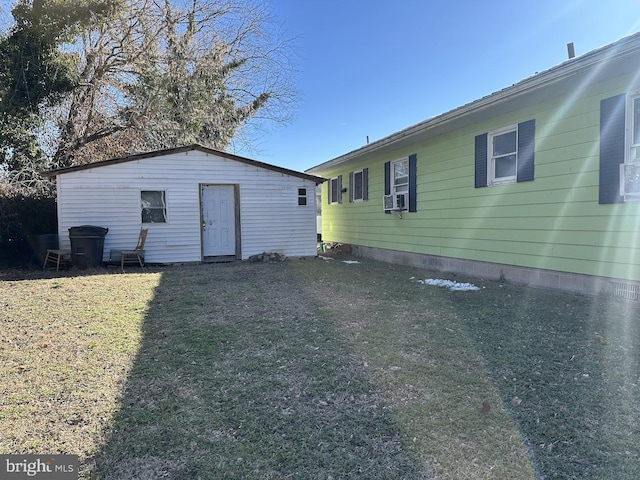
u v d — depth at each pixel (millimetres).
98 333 4109
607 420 2352
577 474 1894
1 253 9672
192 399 2688
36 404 2619
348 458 2049
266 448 2137
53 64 11922
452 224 8148
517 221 6566
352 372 3100
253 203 10883
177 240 10109
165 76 14367
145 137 14641
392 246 10477
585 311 4727
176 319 4637
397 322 4445
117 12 12508
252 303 5441
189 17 15102
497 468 1948
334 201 14758
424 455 2057
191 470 1965
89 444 2178
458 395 2697
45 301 5582
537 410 2480
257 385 2893
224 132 16281
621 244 5047
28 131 11758
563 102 5715
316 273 8336
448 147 8180
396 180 10430
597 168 5289
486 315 4684
